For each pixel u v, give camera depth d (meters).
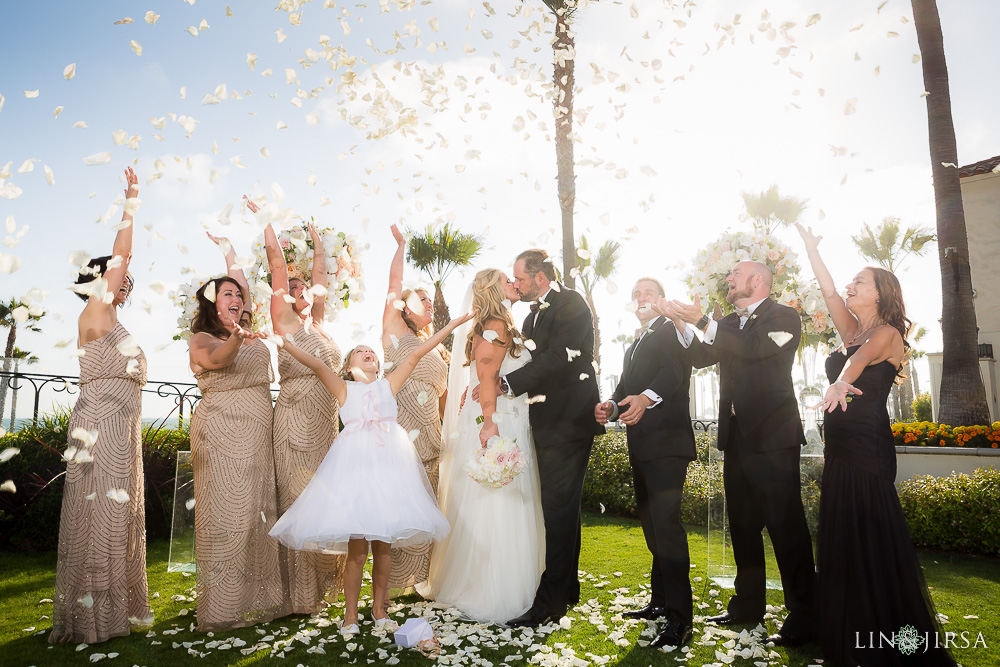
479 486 3.25
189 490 3.92
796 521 2.76
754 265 3.06
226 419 2.99
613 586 3.76
